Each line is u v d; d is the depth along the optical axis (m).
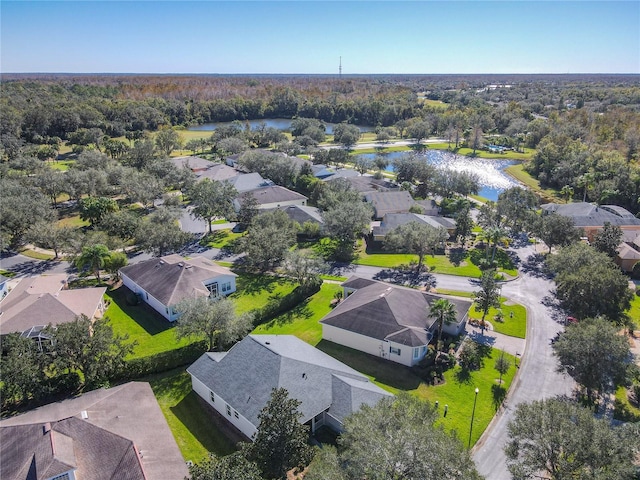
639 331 54.19
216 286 60.25
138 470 28.09
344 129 185.12
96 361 39.59
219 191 85.75
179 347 48.09
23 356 38.06
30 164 115.69
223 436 36.34
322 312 57.56
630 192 103.38
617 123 164.75
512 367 46.81
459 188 110.50
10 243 76.88
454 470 23.55
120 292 61.75
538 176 137.38
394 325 47.81
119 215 78.31
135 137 171.38
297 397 36.03
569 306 57.03
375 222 91.00
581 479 25.52
